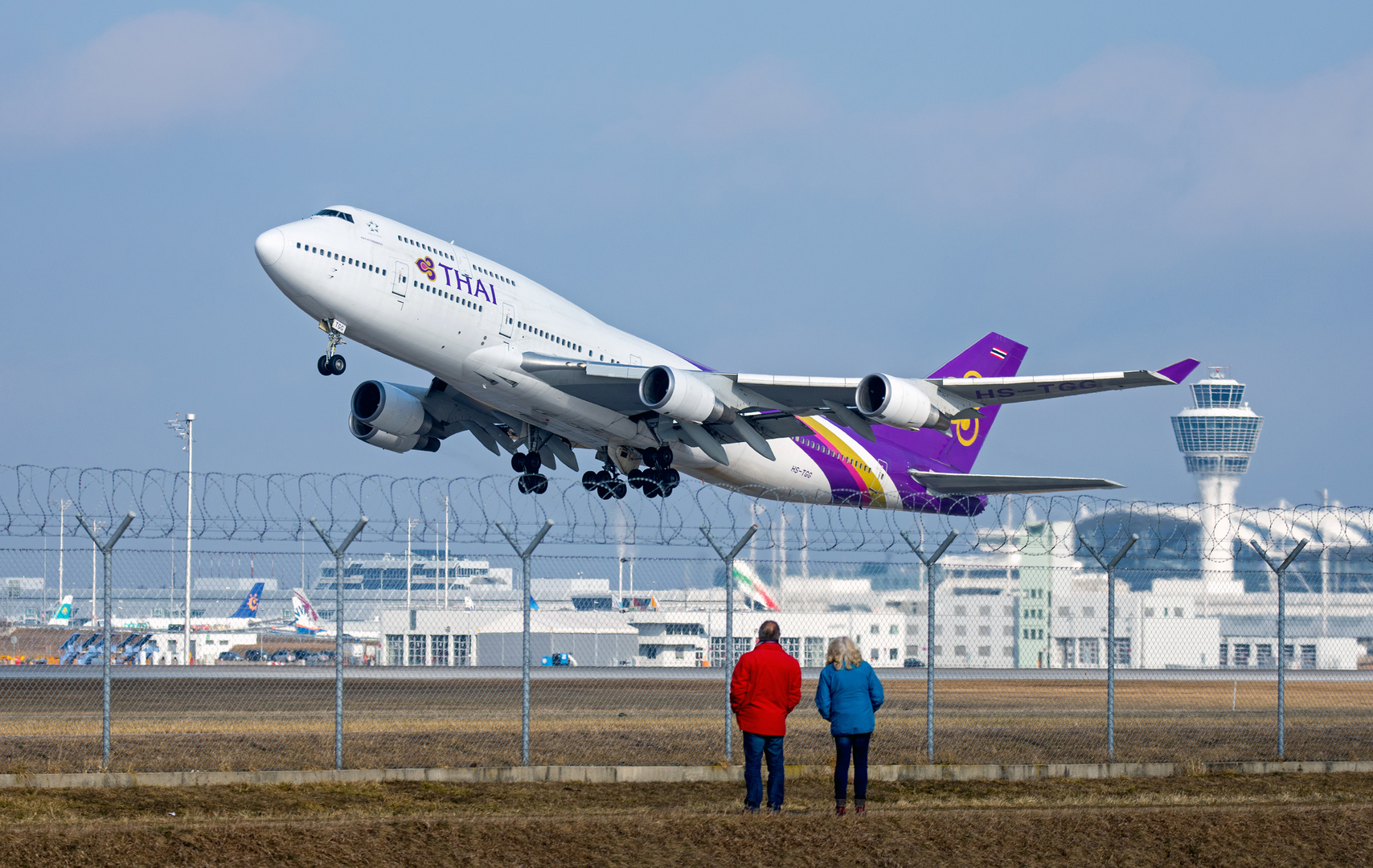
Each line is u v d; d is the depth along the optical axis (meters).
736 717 41.00
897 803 43.91
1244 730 62.22
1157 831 40.16
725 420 93.81
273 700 69.69
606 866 35.88
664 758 50.50
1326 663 136.88
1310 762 52.41
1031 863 37.66
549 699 72.88
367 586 153.62
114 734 52.34
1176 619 138.75
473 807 41.66
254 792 42.78
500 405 94.69
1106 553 63.50
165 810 39.78
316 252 81.31
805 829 38.47
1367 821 41.91
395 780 45.28
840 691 40.44
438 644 127.06
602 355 97.19
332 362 85.88
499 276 92.31
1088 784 48.47
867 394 89.75
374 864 35.09
